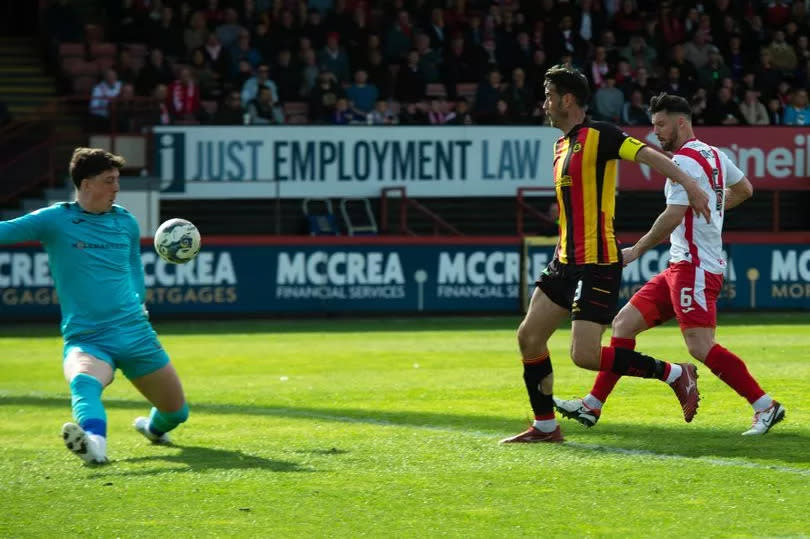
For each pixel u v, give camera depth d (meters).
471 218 45.59
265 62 47.06
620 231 46.00
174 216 43.28
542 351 15.26
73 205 14.83
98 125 43.38
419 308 41.47
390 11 49.66
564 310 14.95
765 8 53.91
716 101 47.56
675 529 10.98
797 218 47.84
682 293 15.84
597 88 47.84
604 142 14.26
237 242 40.28
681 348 29.27
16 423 18.48
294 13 48.47
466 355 28.30
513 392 21.08
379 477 13.40
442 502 12.16
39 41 50.97
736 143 45.53
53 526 11.34
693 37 51.28
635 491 12.52
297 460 14.52
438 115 45.81
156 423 15.77
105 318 14.73
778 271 42.69
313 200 44.56
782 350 28.19
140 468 14.12
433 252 41.53
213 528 11.20
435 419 17.92
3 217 41.34
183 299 39.94
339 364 26.66
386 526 11.23
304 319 40.19
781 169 45.75
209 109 45.44
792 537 10.66
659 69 50.03
